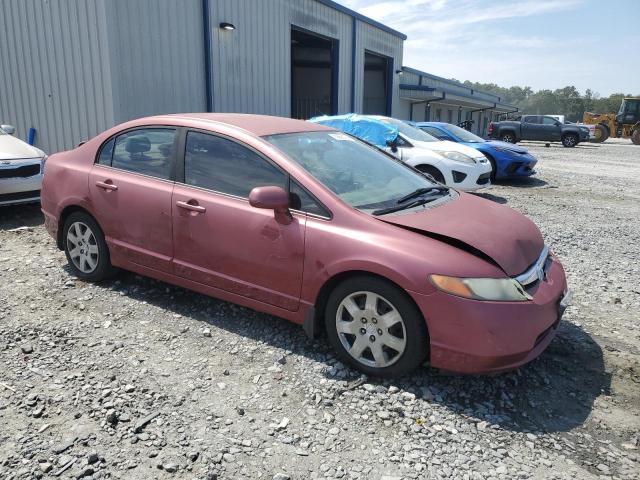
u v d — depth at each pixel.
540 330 3.13
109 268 4.63
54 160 4.96
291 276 3.52
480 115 45.44
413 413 3.05
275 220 3.56
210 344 3.76
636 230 8.05
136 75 10.56
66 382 3.22
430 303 3.04
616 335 4.20
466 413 3.07
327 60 23.70
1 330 3.85
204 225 3.86
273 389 3.23
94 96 10.28
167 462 2.56
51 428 2.78
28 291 4.59
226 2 12.77
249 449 2.68
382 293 3.20
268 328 4.01
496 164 12.45
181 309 4.31
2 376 3.25
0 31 11.19
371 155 4.44
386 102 25.45
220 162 3.93
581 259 6.34
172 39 11.32
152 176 4.25
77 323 4.02
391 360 3.26
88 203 4.56
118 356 3.55
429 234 3.26
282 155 3.70
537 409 3.16
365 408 3.07
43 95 10.94
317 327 3.55
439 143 10.31
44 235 6.48
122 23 10.13
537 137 30.69
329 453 2.69
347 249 3.28
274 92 15.20
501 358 3.00
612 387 3.43
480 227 3.44
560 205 10.05
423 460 2.66
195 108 12.17
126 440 2.71
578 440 2.89
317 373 3.42
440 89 27.56
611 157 22.52
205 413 2.96
